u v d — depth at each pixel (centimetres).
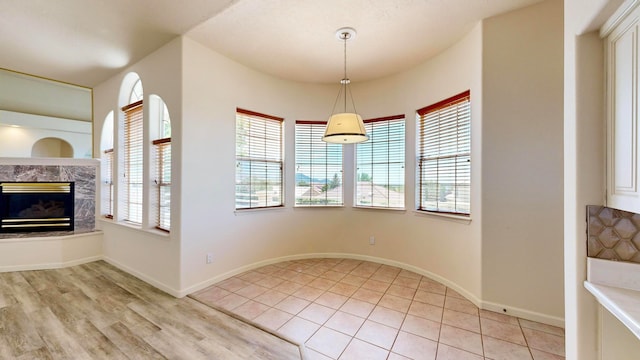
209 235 300
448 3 221
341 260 391
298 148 398
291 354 188
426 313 242
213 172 304
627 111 111
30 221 389
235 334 210
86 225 420
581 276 133
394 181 367
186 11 231
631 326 100
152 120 313
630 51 109
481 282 248
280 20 244
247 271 343
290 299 269
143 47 293
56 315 236
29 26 252
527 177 229
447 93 294
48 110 474
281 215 381
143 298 270
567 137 141
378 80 376
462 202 284
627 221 126
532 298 229
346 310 248
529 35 227
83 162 401
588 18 121
